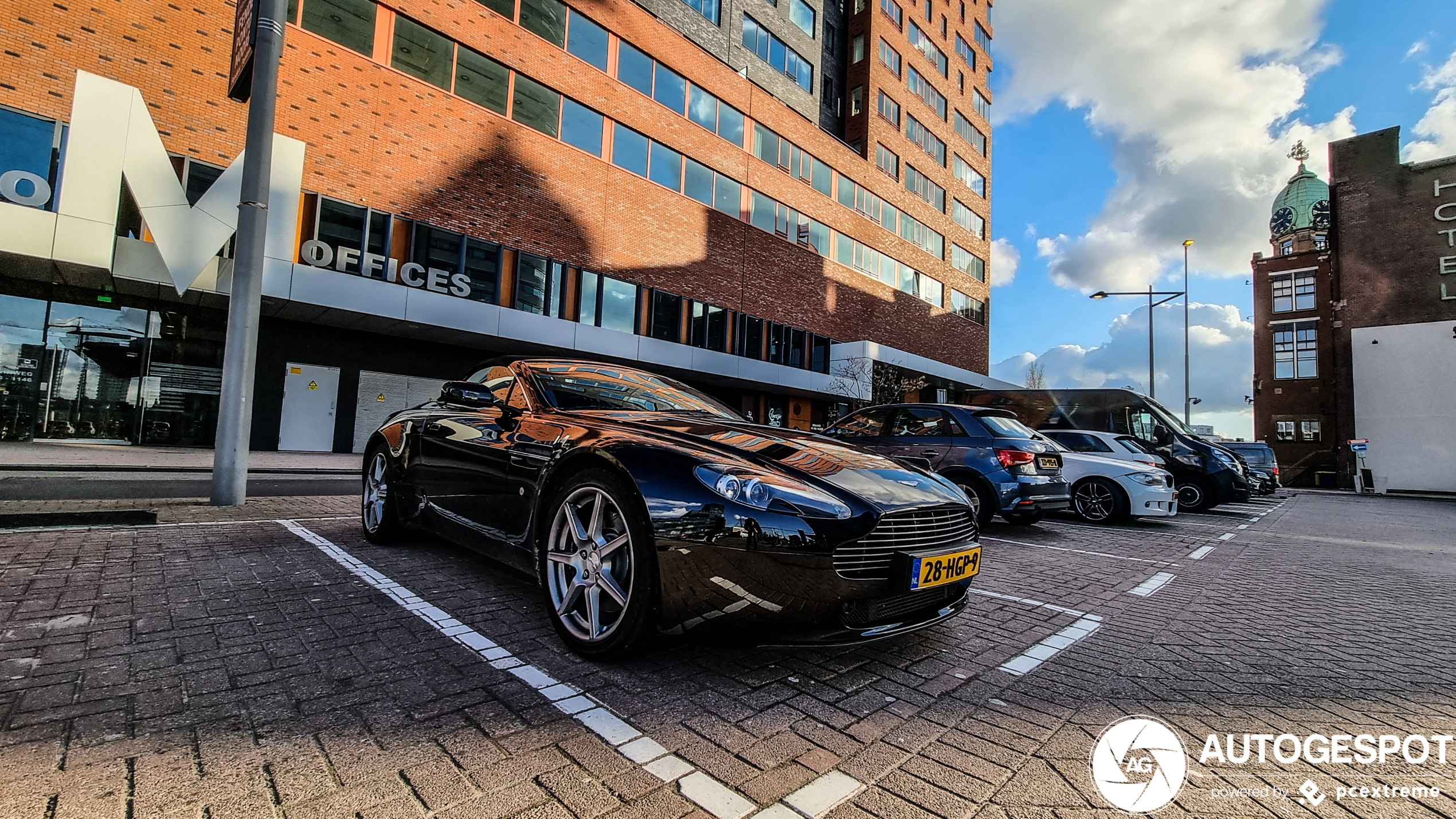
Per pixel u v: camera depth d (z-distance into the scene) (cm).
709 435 281
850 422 778
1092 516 863
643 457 247
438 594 319
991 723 211
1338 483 2845
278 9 570
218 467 552
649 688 222
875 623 242
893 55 3028
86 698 189
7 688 193
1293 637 334
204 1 1180
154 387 1245
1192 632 337
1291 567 576
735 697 219
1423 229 2702
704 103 2102
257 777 153
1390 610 411
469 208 1498
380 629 263
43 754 157
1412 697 250
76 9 1056
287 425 1370
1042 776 177
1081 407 1255
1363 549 732
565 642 257
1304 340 3102
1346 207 2888
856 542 231
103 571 324
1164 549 648
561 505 268
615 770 166
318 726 180
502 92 1573
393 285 1327
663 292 1947
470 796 150
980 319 3675
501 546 308
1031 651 290
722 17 2222
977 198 3706
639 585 231
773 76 2436
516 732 184
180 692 197
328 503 611
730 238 2177
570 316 1702
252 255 563
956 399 3328
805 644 224
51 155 1021
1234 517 1089
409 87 1407
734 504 226
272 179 1180
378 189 1352
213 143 1178
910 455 700
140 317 1234
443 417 389
